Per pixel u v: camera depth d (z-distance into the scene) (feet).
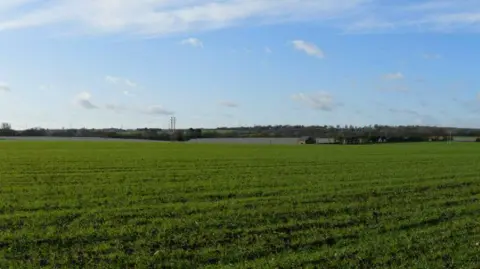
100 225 65.41
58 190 97.55
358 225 68.95
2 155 202.08
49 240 57.26
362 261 51.83
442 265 50.72
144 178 120.57
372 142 466.70
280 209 78.54
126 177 122.52
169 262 50.55
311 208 79.71
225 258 52.37
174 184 108.99
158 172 135.85
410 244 58.44
